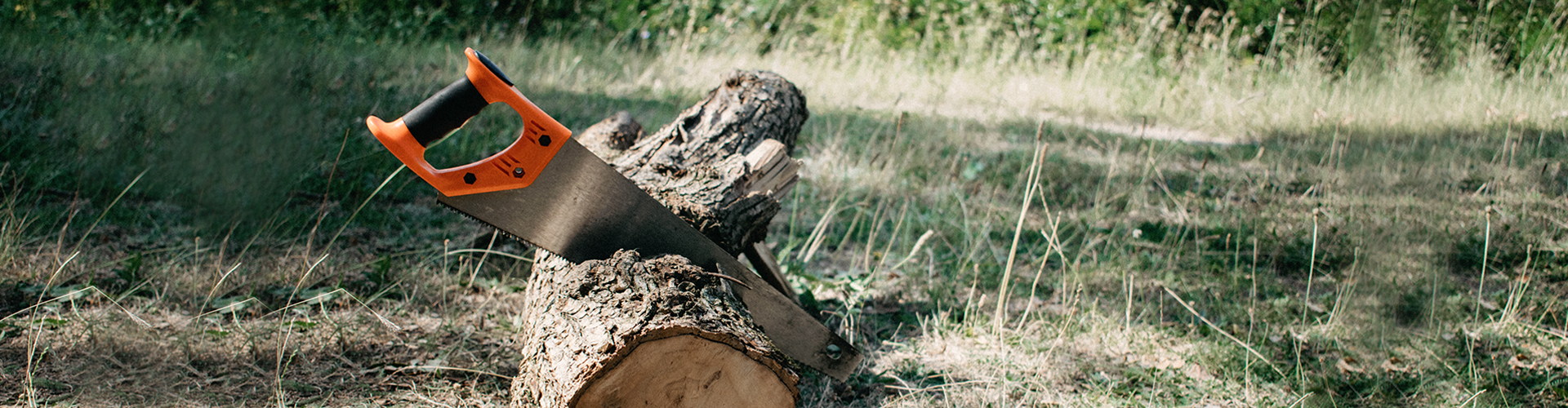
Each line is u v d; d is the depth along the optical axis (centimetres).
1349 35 889
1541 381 336
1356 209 445
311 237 374
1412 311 381
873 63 1009
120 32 811
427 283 387
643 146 353
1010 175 615
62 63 648
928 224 507
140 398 277
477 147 586
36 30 745
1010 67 1012
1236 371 344
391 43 902
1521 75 623
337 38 870
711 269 263
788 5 1170
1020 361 347
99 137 510
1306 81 871
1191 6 1132
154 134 515
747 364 209
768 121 372
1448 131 505
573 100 754
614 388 201
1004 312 386
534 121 227
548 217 243
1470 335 372
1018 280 436
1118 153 670
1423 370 341
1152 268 451
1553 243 460
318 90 640
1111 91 931
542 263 277
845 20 1160
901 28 1154
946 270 450
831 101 841
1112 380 333
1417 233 406
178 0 856
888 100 891
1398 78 572
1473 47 633
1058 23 1102
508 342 341
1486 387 331
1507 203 485
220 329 324
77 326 318
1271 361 352
